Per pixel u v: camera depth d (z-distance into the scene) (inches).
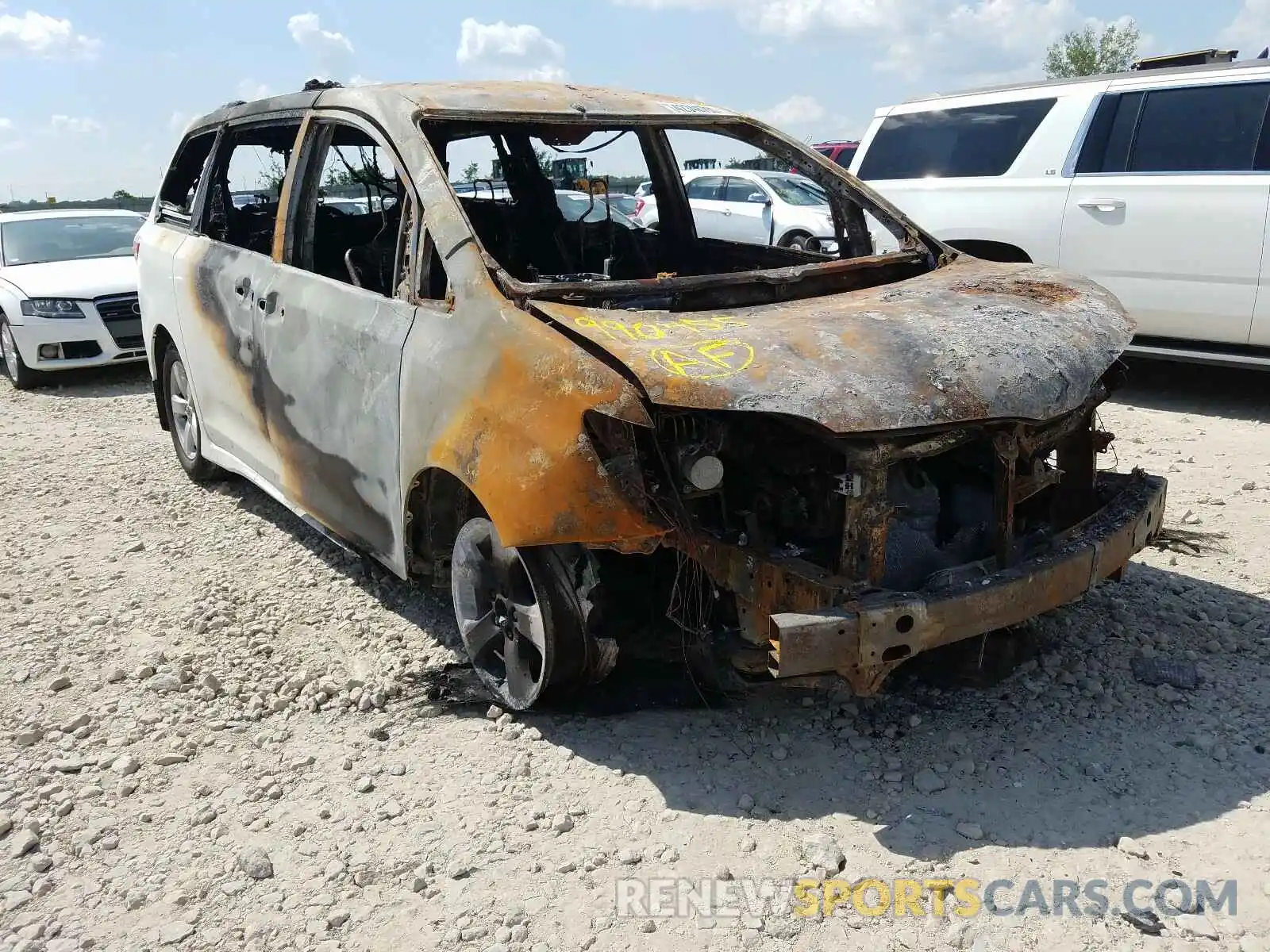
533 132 176.6
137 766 130.0
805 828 113.4
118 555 202.1
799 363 116.4
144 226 251.1
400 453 140.9
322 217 199.5
